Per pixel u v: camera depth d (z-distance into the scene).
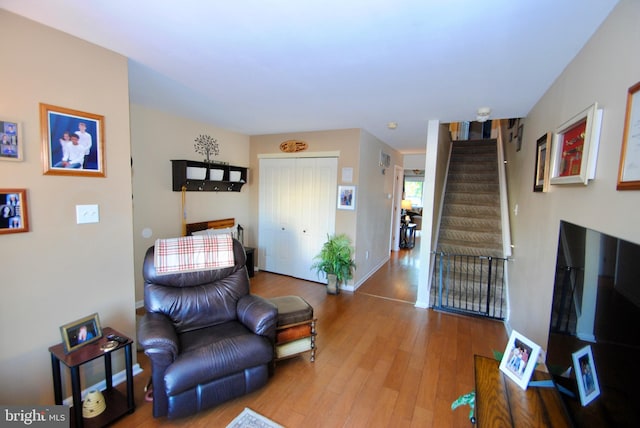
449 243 4.29
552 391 1.43
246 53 1.96
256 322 2.16
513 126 4.04
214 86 2.63
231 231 4.60
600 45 1.47
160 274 2.26
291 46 1.84
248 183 5.12
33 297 1.74
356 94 2.72
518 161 3.52
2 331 1.64
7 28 1.57
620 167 1.18
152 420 1.87
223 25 1.62
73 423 1.76
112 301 2.12
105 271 2.07
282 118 3.74
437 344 2.88
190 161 3.75
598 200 1.39
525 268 2.72
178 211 3.89
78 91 1.86
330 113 3.42
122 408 1.89
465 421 1.92
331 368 2.47
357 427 1.86
